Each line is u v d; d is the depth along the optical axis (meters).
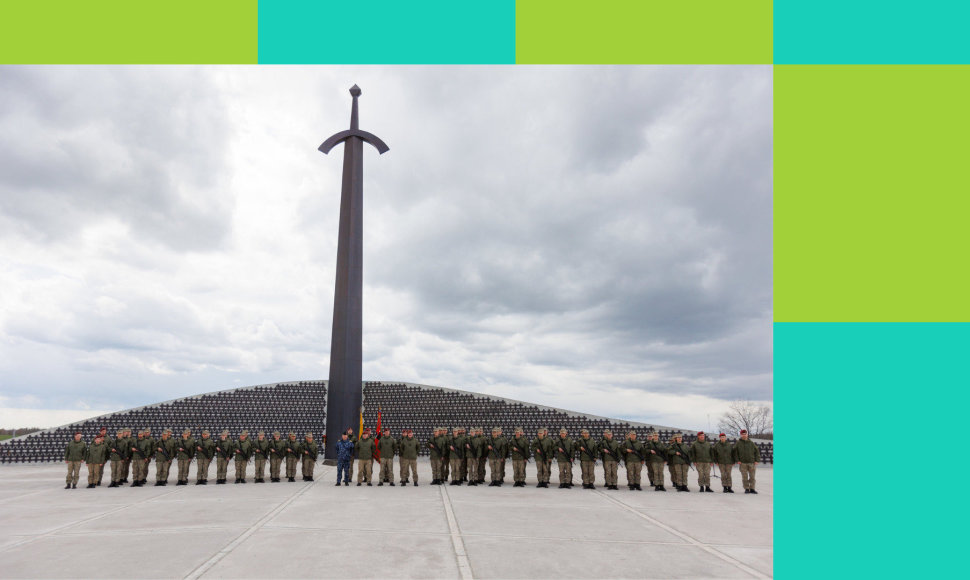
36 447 32.47
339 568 7.31
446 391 44.47
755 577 7.10
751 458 15.98
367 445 16.88
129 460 17.53
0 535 9.53
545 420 38.72
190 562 7.61
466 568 7.36
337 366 26.42
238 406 41.19
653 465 17.00
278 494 14.65
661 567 7.55
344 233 27.72
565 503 13.27
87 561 7.68
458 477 17.17
